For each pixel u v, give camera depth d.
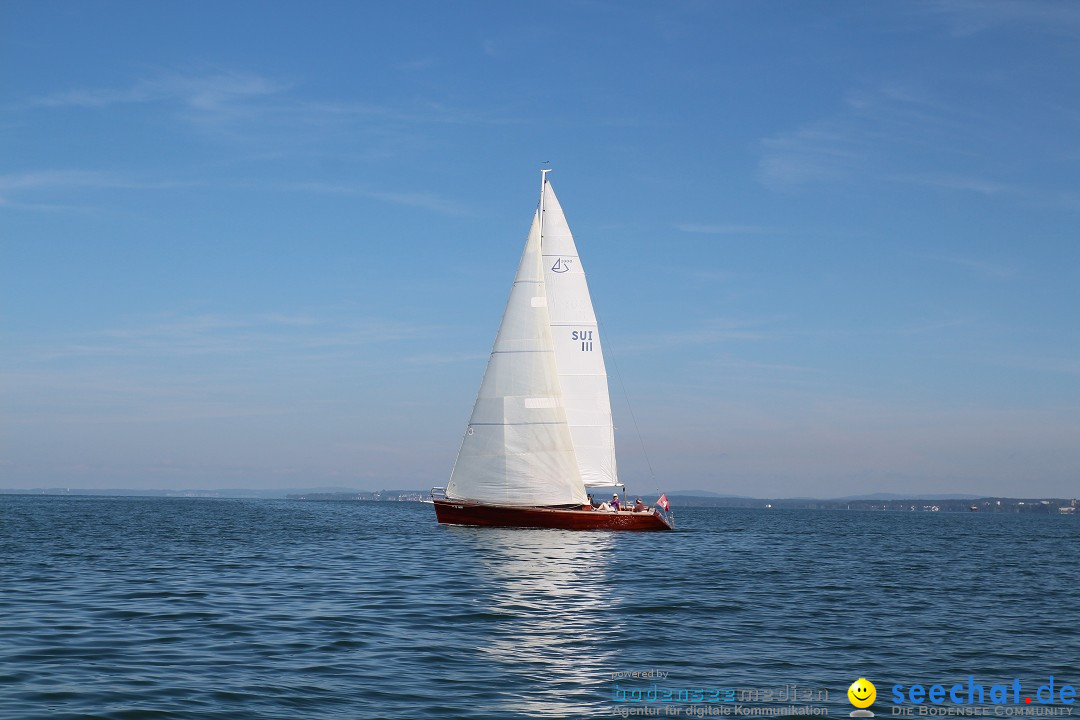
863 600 29.09
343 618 22.69
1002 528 122.00
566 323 55.50
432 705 14.75
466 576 32.38
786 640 21.33
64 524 66.75
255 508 136.25
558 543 47.91
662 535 57.38
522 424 53.31
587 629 22.00
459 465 54.59
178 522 74.94
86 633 19.94
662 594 28.92
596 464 55.59
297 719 13.77
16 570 32.47
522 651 19.11
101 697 14.61
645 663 18.34
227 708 14.23
